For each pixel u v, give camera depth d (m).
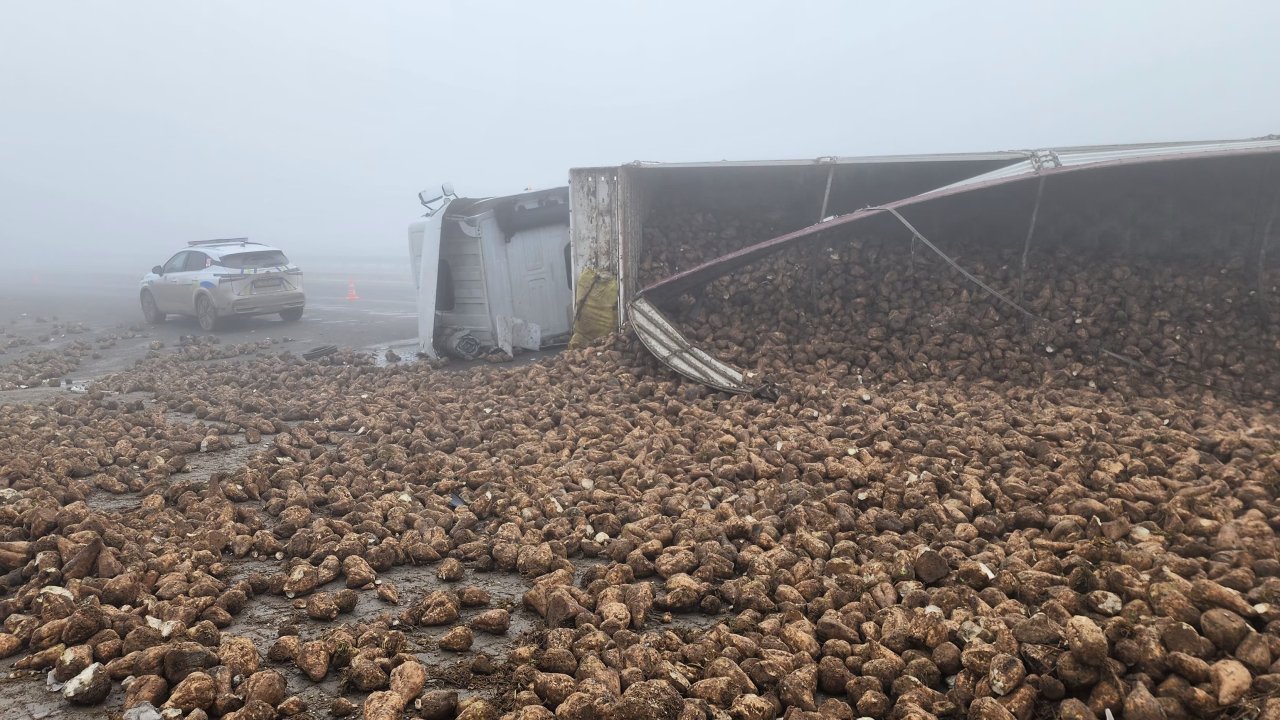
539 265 15.80
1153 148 12.29
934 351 11.52
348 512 7.22
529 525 6.84
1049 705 4.26
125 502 7.61
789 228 15.19
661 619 5.38
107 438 9.41
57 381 14.40
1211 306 11.49
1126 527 6.09
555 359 13.41
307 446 9.48
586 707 4.02
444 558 6.50
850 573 5.65
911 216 14.36
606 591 5.47
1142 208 13.06
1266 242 12.04
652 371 12.08
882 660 4.52
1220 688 4.02
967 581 5.43
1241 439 7.71
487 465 8.30
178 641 4.74
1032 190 13.54
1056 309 11.84
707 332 12.56
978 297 12.27
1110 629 4.55
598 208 14.16
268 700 4.29
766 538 6.31
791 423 9.52
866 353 11.73
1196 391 10.20
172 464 8.50
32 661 4.64
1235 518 6.21
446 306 15.91
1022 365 11.04
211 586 5.61
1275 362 10.48
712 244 14.95
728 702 4.23
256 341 18.89
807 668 4.50
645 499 7.21
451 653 4.95
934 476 7.16
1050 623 4.52
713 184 15.84
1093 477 7.17
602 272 14.28
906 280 13.01
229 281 20.36
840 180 14.91
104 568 5.61
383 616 5.40
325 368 14.66
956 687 4.34
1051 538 6.18
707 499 7.16
